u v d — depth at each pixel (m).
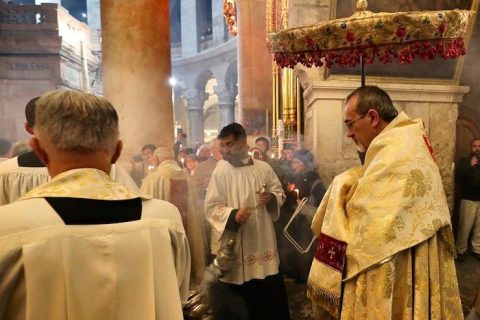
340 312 1.47
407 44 2.13
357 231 1.42
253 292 2.65
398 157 1.41
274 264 2.66
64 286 0.81
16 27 10.92
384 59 2.20
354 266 1.41
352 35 2.15
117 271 0.88
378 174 1.42
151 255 0.94
